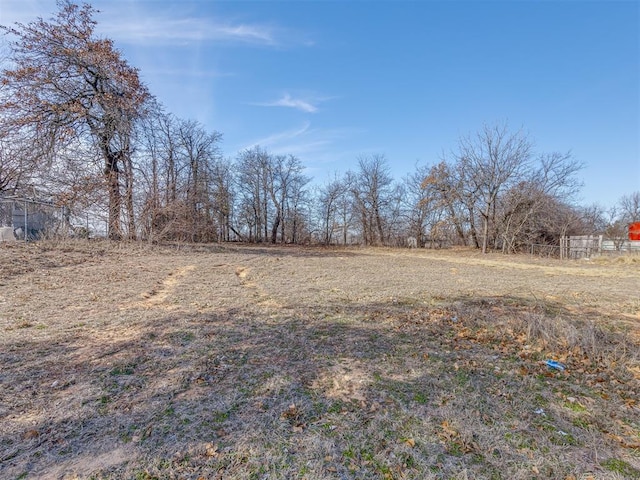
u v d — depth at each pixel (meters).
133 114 16.81
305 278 9.49
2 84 14.59
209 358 3.66
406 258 18.81
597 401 3.01
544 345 4.30
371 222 35.16
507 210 23.28
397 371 3.49
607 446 2.37
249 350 3.93
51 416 2.56
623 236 24.25
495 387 3.20
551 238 23.05
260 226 36.06
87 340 4.12
